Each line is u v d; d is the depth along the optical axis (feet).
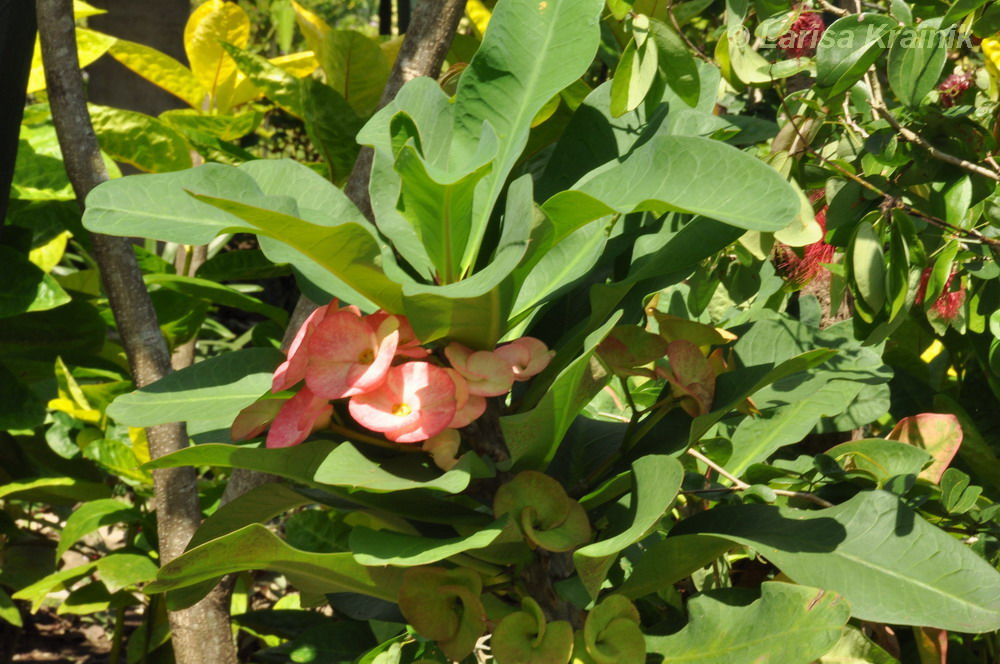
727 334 2.49
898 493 2.52
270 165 2.47
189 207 2.15
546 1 2.44
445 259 2.26
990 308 2.73
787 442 2.62
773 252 2.88
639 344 2.42
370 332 2.22
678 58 2.46
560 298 2.57
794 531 2.33
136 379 3.10
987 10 2.62
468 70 2.42
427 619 2.31
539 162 3.01
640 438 2.47
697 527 2.42
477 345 2.28
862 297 2.48
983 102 2.90
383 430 2.15
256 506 2.42
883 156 2.56
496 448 2.38
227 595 3.02
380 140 2.43
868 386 2.81
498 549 2.33
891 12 2.52
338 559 2.24
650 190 2.16
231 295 3.75
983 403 3.37
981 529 2.65
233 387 2.43
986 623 2.14
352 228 2.06
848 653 2.33
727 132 2.68
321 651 2.93
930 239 2.65
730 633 2.29
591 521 2.43
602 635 2.27
